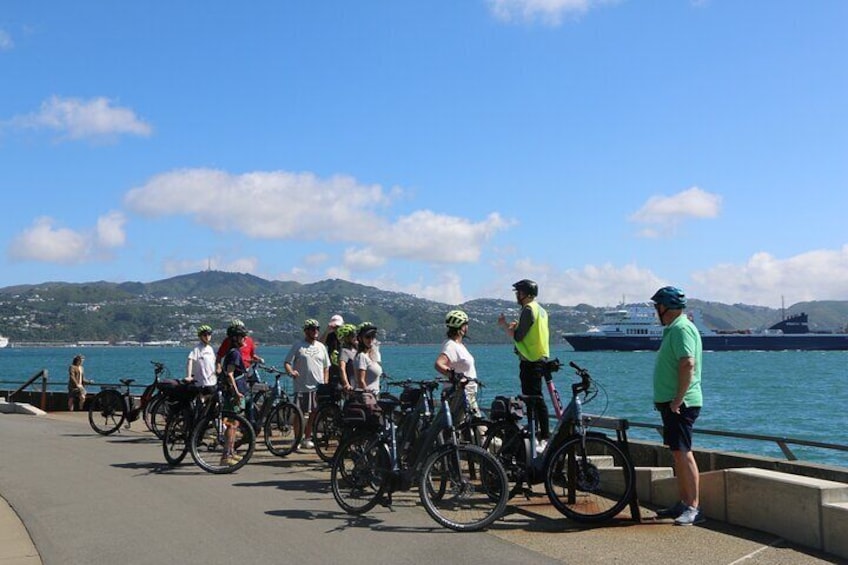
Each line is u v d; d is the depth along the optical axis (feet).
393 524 23.67
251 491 28.96
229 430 33.47
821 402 136.56
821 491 19.97
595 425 25.57
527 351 28.37
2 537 22.30
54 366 343.87
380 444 25.09
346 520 24.18
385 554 20.25
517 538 21.86
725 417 111.04
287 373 39.42
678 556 19.71
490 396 126.52
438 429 24.62
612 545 20.90
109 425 47.96
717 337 492.54
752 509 22.07
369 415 24.98
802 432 92.07
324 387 36.22
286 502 26.94
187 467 34.71
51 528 23.25
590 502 24.23
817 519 20.01
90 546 21.24
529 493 26.68
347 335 36.45
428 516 24.75
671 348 23.50
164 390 35.45
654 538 21.53
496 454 26.13
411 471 24.77
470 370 27.89
